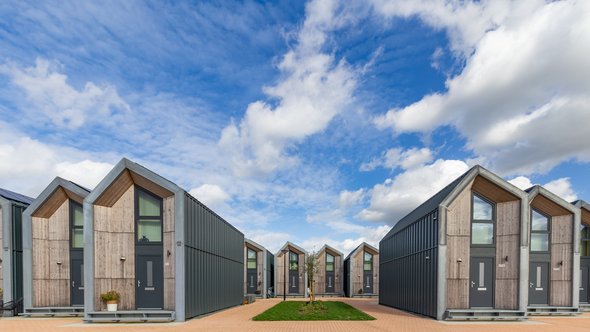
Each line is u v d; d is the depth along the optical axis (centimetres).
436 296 1794
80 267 1956
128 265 1758
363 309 2467
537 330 1459
